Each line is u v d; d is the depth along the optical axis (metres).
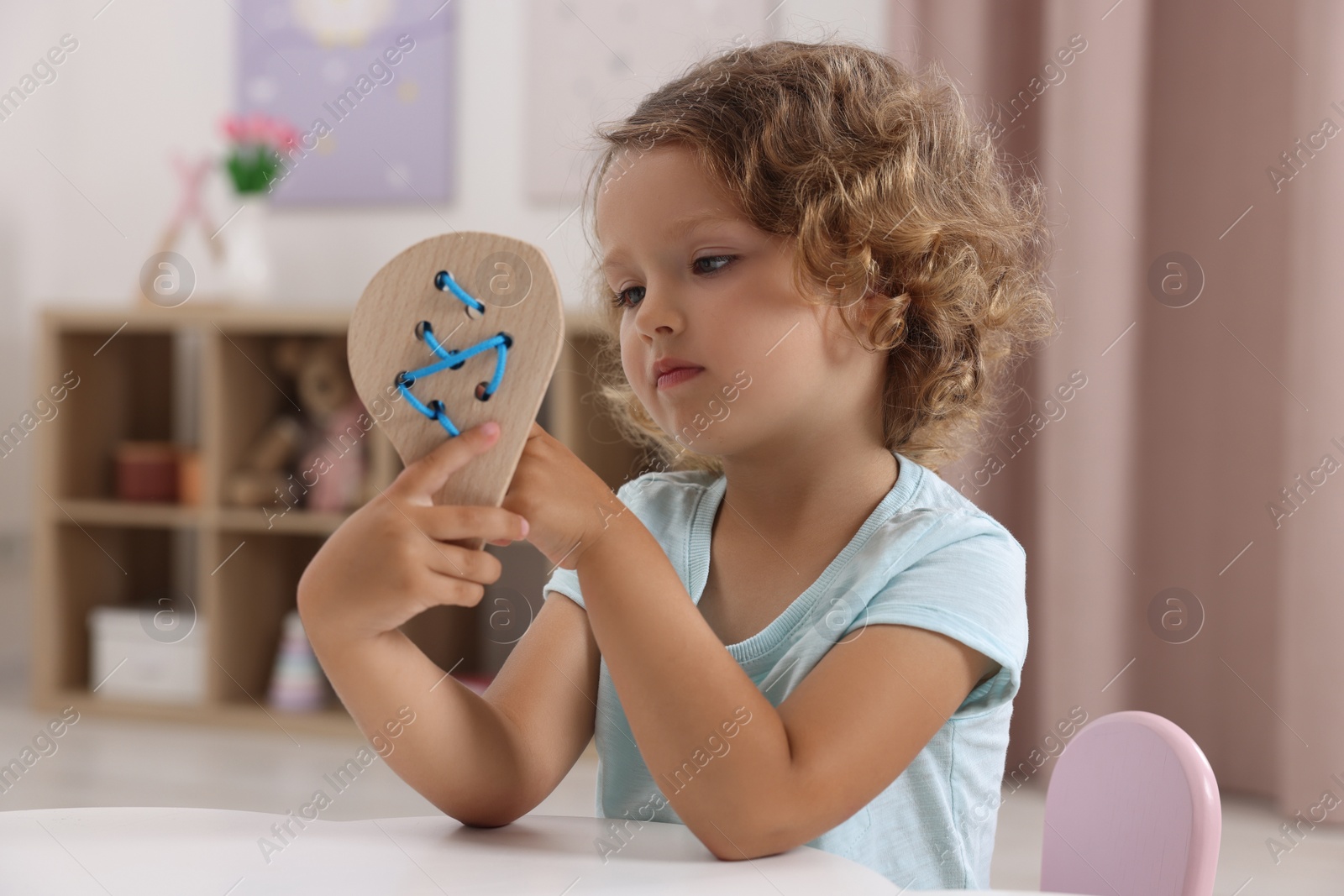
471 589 2.07
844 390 2.60
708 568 2.80
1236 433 4.29
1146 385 4.34
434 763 2.29
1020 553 2.67
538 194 4.89
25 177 5.11
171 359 5.12
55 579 4.81
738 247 2.44
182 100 5.12
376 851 2.00
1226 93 4.28
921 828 2.48
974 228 2.96
